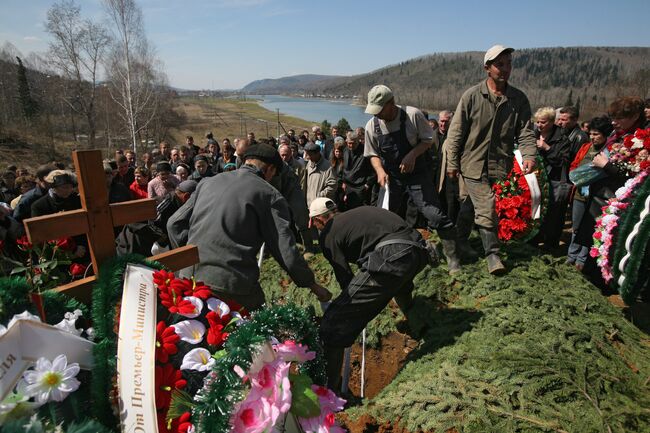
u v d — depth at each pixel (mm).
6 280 1712
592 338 2945
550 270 3947
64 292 1860
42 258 2336
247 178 2779
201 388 1644
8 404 1376
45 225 1748
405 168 3982
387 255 3035
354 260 3365
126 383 1523
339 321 3086
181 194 4406
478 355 2879
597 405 2398
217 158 10523
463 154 4137
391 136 4066
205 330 1802
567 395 2475
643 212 3033
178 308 1773
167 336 1660
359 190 6414
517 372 2645
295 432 1677
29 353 1436
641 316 3484
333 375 3213
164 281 1857
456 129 4047
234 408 1542
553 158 5059
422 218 5828
